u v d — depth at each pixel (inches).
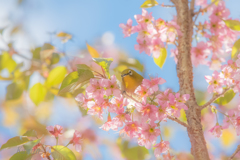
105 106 153.3
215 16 156.9
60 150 153.9
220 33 157.1
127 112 154.6
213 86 154.9
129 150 158.7
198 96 161.3
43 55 158.1
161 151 154.2
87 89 152.6
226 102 155.7
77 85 152.8
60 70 157.2
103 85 152.6
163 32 154.6
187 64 155.2
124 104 153.4
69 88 152.6
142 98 153.4
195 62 157.4
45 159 154.6
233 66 154.9
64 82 152.3
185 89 154.9
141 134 153.4
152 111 153.2
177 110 153.1
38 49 158.9
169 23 154.6
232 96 155.6
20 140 152.7
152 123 153.3
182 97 153.3
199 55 157.3
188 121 154.4
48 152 153.5
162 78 153.6
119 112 153.3
